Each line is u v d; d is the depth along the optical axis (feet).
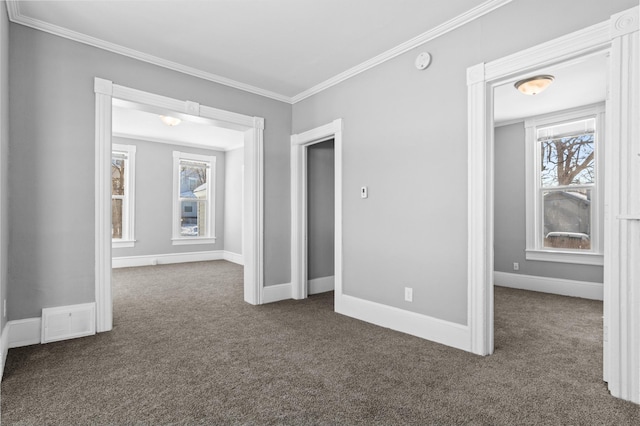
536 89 10.83
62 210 8.96
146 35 9.23
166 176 23.06
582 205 14.42
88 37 9.24
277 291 13.55
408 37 9.34
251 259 12.94
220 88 12.05
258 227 13.01
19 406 5.80
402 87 9.83
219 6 7.95
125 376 6.92
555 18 6.83
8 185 8.19
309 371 7.18
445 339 8.71
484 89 7.90
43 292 8.73
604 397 6.11
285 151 13.92
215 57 10.51
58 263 8.91
